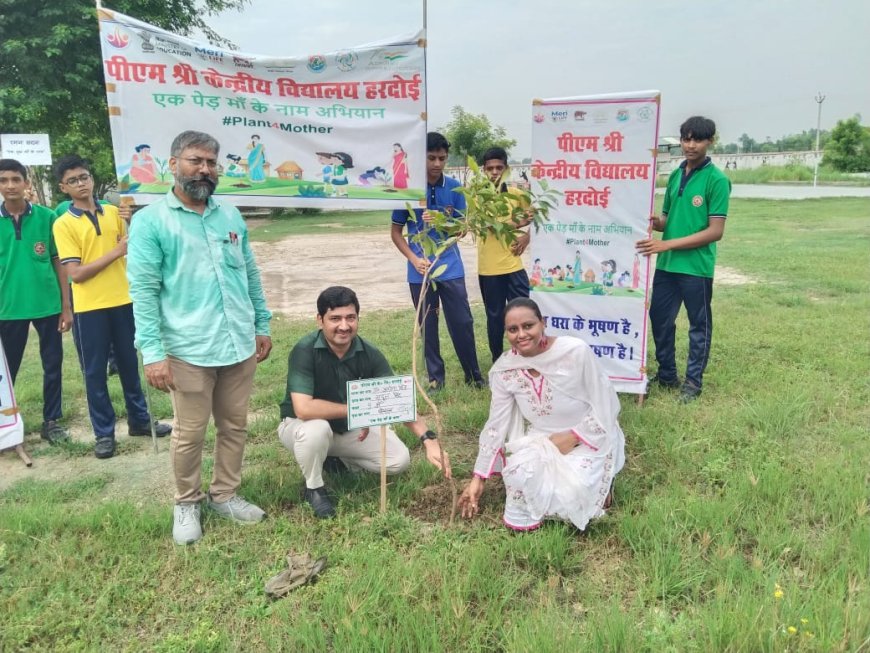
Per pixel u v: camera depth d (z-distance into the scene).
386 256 15.56
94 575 3.14
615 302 5.22
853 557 3.00
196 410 3.38
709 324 5.29
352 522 3.57
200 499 3.57
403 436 4.77
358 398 3.45
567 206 5.20
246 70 4.40
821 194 32.62
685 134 5.07
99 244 4.58
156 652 2.66
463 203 5.46
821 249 13.29
